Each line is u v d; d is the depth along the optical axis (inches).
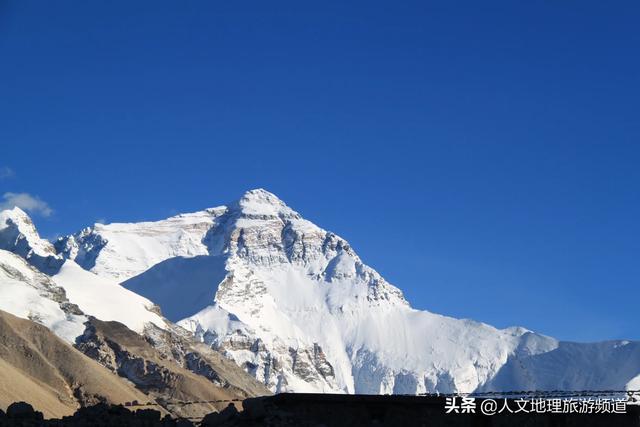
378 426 2033.7
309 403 2062.0
